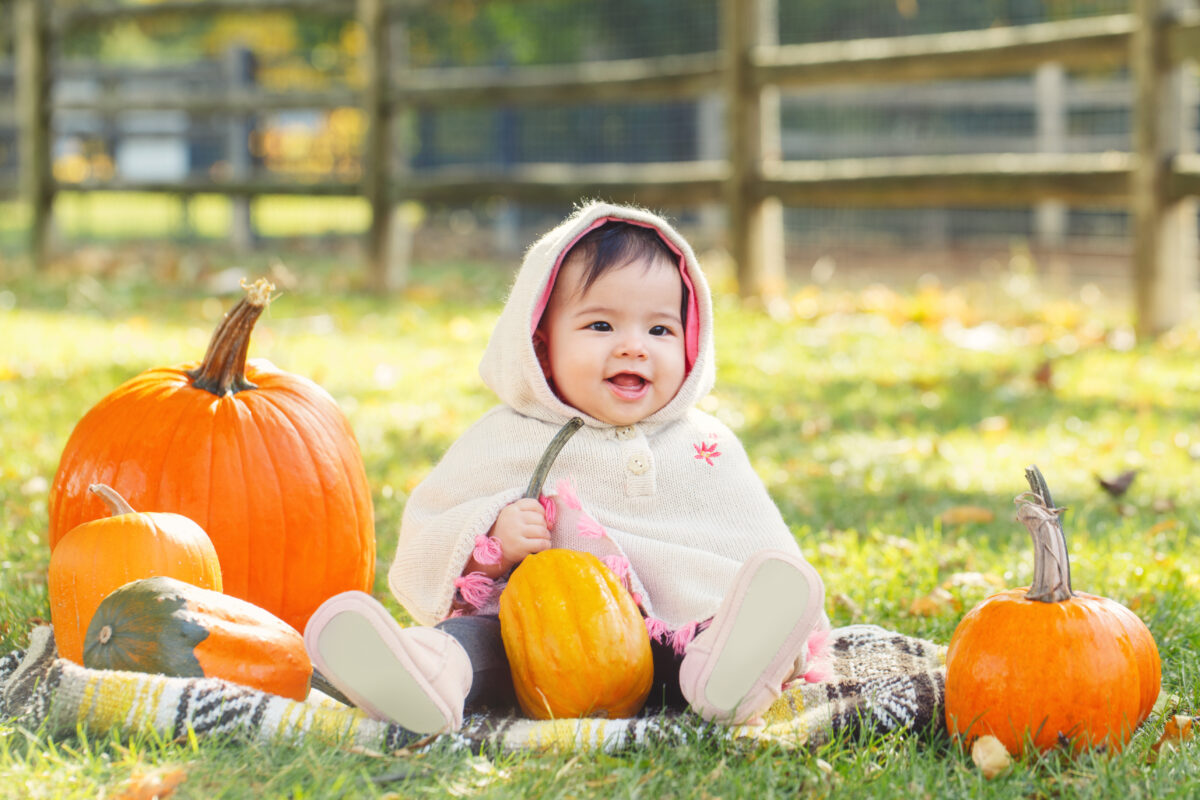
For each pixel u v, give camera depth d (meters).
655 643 2.45
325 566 2.71
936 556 3.45
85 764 1.94
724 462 2.63
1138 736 2.21
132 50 23.38
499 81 9.47
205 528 2.58
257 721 2.07
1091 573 3.23
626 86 8.98
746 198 8.62
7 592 2.97
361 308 8.84
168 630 2.16
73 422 4.95
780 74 8.38
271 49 18.56
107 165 18.36
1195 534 3.70
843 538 3.64
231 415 2.68
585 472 2.53
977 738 2.15
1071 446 4.85
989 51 7.57
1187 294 7.26
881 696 2.27
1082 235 13.39
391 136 10.02
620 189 9.10
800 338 7.46
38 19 11.49
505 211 14.71
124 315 8.36
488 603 2.48
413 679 2.06
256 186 10.66
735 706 2.17
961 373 6.42
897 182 7.99
